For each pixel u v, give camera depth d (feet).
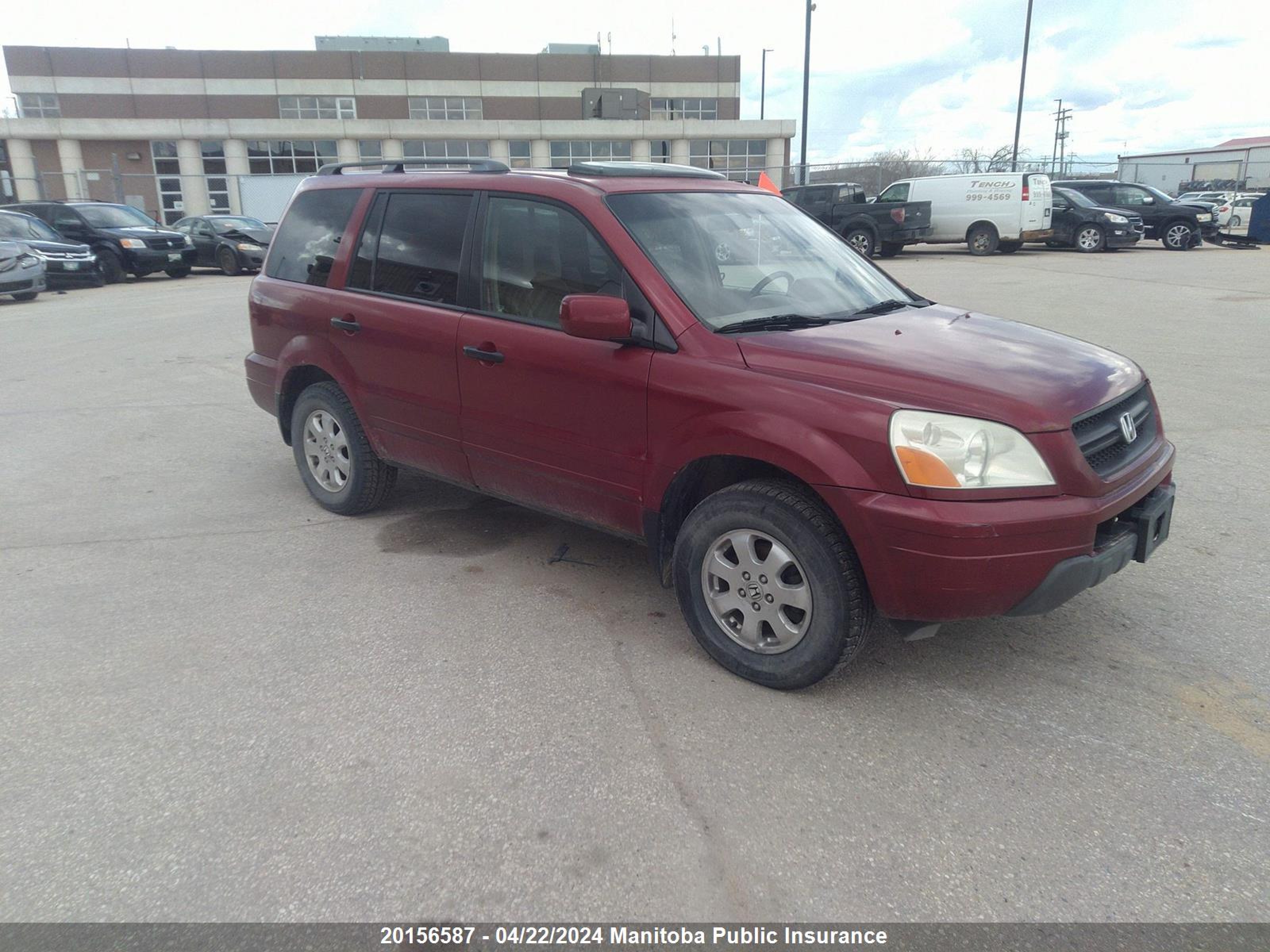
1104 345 31.32
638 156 157.69
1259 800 8.74
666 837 8.32
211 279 68.59
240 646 11.93
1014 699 10.55
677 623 12.50
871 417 9.52
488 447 13.42
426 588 13.67
